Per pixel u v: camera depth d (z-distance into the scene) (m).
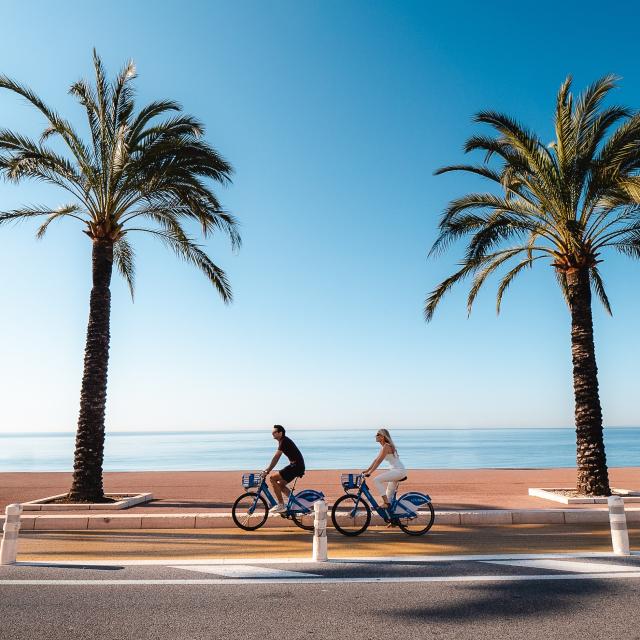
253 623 4.68
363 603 5.22
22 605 5.16
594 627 4.55
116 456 92.88
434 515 10.03
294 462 9.56
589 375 13.76
